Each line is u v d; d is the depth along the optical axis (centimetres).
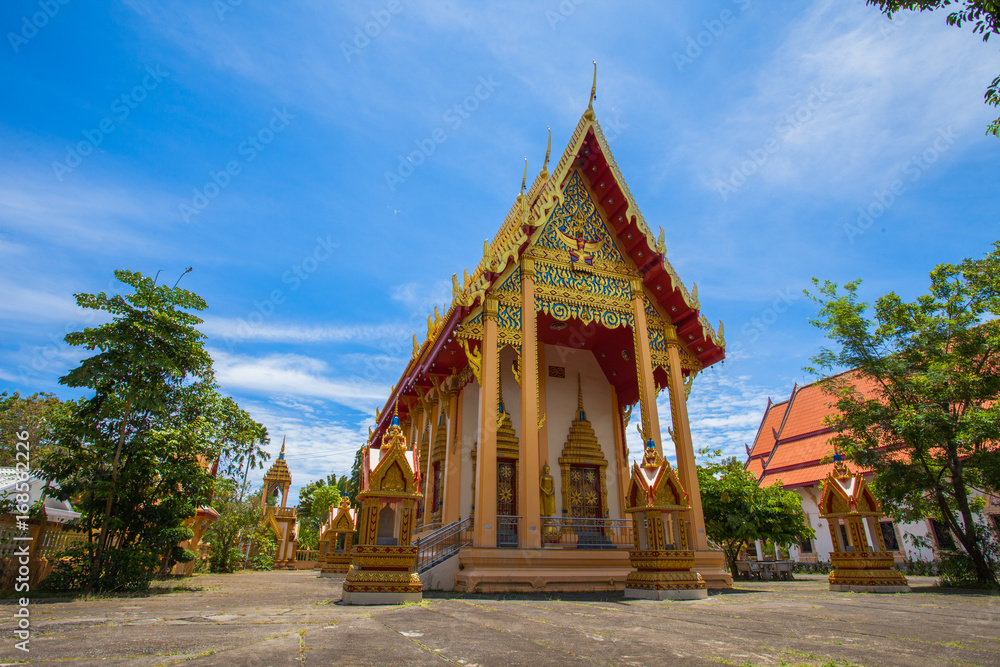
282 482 4012
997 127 588
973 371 1260
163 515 1060
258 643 367
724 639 387
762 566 1958
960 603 696
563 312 1340
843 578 970
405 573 739
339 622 494
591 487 1537
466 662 301
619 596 882
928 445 1259
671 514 862
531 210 1317
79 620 512
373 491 760
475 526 1066
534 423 1165
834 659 306
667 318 1484
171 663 294
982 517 1814
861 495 984
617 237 1489
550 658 313
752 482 2008
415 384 1794
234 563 2617
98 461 1012
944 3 545
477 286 1260
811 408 3238
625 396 1675
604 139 1466
